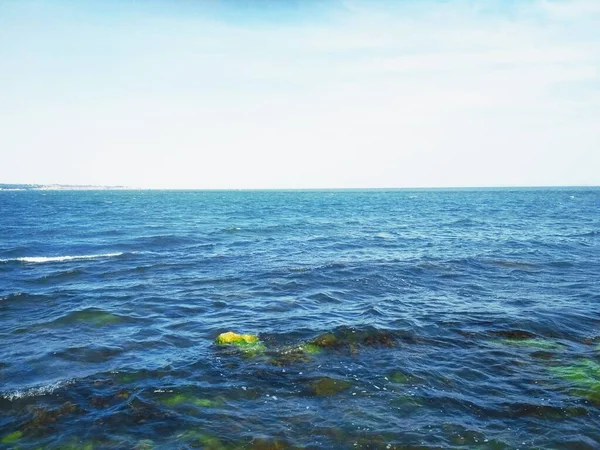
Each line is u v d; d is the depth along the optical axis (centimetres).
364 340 1192
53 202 10594
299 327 1317
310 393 894
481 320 1370
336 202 11625
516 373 984
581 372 978
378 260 2484
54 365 1053
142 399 873
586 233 3744
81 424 788
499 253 2711
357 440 726
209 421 790
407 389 907
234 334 1216
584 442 718
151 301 1642
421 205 9556
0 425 788
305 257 2638
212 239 3538
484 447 707
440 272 2148
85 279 2023
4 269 2241
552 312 1452
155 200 12888
